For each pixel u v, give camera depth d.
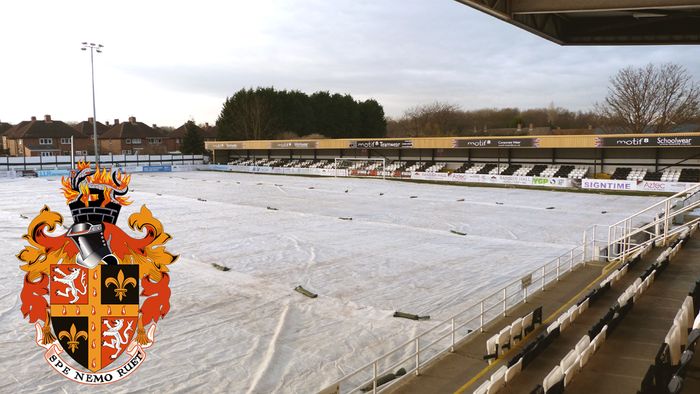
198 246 21.89
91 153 93.81
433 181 54.69
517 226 27.33
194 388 9.51
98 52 52.66
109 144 97.94
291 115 105.00
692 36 20.05
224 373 10.12
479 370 9.19
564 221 28.83
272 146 71.50
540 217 30.31
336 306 14.23
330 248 21.70
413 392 8.39
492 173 54.41
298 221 28.83
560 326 10.18
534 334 10.75
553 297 13.63
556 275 16.72
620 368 8.29
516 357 8.52
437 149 61.09
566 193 43.41
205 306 14.05
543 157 53.81
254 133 99.31
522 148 54.22
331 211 33.00
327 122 111.94
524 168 53.22
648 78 70.06
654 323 10.25
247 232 25.25
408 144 58.53
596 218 29.77
